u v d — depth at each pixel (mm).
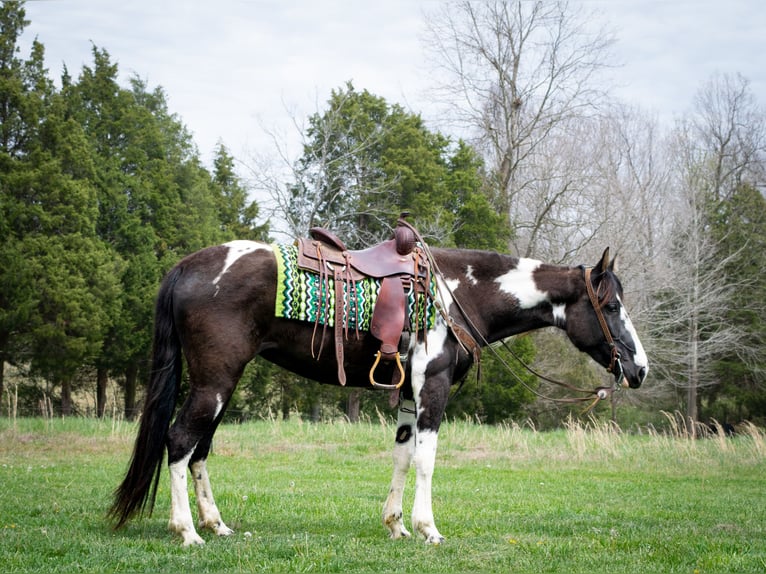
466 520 7246
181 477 5473
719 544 6051
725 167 38438
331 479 11156
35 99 25875
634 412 34938
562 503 9023
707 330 32844
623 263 28031
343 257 5918
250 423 19797
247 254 5703
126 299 27359
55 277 24125
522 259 6551
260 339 5691
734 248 34250
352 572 4734
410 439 6152
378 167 30797
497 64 30969
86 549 5145
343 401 32312
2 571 4551
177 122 37062
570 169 29453
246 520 6805
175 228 30797
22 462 12422
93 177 27234
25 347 24984
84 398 32875
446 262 6355
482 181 32656
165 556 4941
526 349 27891
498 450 16469
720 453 15523
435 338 5992
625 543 5988
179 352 5727
